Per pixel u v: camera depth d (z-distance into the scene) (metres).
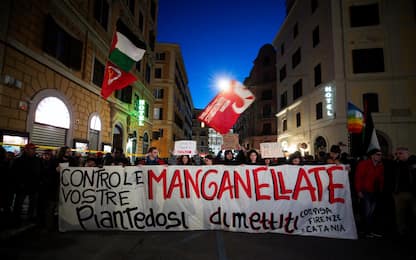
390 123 15.26
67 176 5.08
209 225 4.97
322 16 18.22
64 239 4.49
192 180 5.11
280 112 25.97
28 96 7.77
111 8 13.74
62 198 5.02
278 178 5.05
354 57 16.33
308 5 20.39
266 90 38.91
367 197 5.13
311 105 19.45
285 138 24.78
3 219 5.25
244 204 4.98
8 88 7.04
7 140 6.90
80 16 10.43
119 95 15.18
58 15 9.28
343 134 15.62
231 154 6.75
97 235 4.70
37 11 8.17
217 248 4.07
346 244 4.37
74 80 10.10
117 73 7.81
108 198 5.04
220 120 6.02
